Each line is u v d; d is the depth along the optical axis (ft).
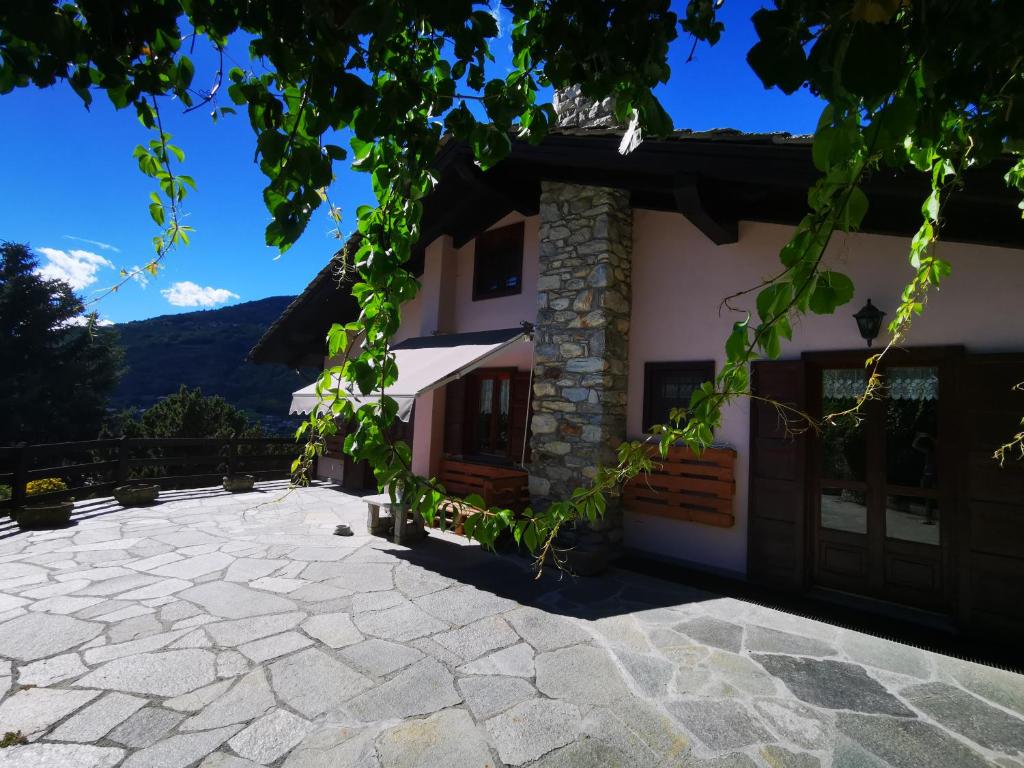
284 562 20.27
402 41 5.64
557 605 16.66
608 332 22.86
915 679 12.61
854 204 3.87
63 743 9.50
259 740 9.74
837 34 3.46
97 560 20.21
